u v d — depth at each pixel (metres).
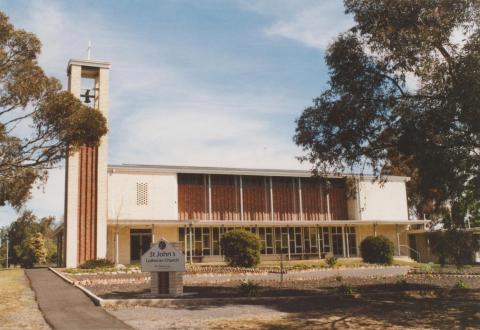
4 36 19.30
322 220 45.62
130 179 38.97
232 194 42.84
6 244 73.31
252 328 12.34
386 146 18.50
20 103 18.39
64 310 14.47
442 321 13.84
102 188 34.94
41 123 18.67
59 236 44.22
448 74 15.57
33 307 15.05
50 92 18.94
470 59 14.75
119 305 15.58
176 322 12.94
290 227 44.59
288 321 13.39
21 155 19.16
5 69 18.95
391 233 48.69
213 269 29.44
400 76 16.94
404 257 45.53
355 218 46.56
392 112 17.03
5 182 20.41
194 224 39.91
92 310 14.53
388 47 16.56
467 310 15.70
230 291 19.64
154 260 18.30
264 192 44.03
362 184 46.78
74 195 34.12
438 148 16.16
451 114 15.52
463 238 17.39
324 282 24.05
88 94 36.12
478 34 15.08
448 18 15.61
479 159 15.43
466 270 32.69
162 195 39.78
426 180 17.06
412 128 16.62
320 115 18.86
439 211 17.73
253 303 16.69
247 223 41.56
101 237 34.31
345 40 18.14
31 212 73.81
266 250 43.22
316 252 45.06
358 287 21.77
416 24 16.22
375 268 33.41
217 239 41.72
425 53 15.91
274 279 25.25
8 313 13.93
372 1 16.84
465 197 16.67
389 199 48.50
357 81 17.80
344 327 12.76
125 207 38.44
